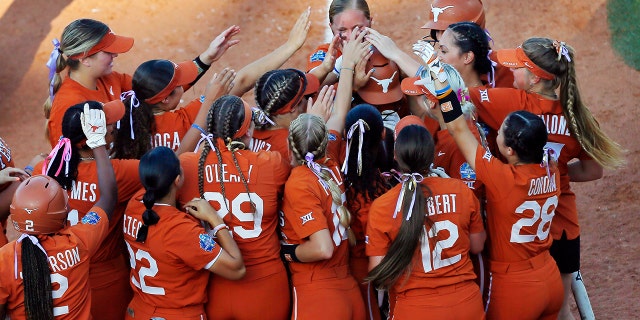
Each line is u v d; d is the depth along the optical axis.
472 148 19.28
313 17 43.66
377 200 18.69
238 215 18.80
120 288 20.11
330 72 23.83
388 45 22.19
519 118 18.95
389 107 23.00
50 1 45.84
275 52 24.62
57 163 18.91
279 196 19.44
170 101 21.34
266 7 44.62
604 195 31.09
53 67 21.64
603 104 35.75
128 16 44.38
